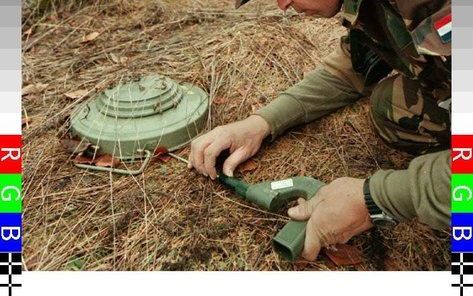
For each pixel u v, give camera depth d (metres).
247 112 2.04
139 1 2.87
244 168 1.78
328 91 1.88
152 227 1.59
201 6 2.83
